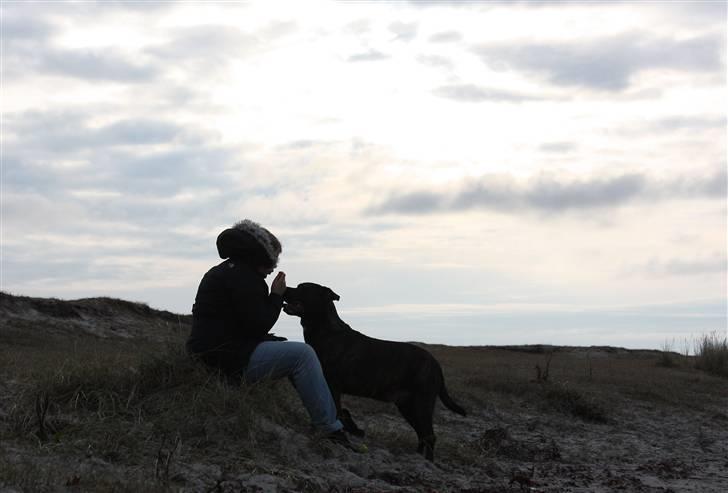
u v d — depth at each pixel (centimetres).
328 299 740
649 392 1538
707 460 1032
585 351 2683
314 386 693
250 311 686
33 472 502
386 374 734
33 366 880
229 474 588
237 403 681
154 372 724
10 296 2203
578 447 1041
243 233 701
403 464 718
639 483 805
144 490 507
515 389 1339
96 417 664
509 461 884
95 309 2319
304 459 660
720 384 1855
